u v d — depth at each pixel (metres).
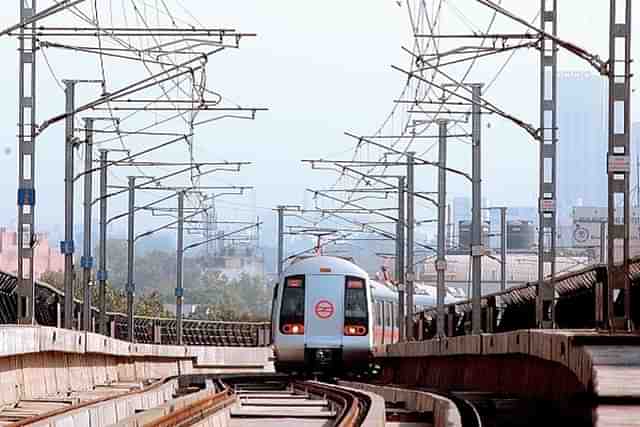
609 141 51.50
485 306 106.50
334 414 52.66
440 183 104.75
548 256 81.12
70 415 38.84
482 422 46.19
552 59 71.62
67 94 89.12
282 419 51.47
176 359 135.50
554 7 71.31
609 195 51.38
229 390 65.50
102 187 118.19
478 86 86.06
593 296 75.69
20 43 72.44
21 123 72.56
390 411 52.03
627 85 51.47
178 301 145.25
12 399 58.47
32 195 72.31
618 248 61.22
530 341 50.44
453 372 78.00
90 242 103.56
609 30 52.09
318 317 87.38
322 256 90.00
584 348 37.03
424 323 144.38
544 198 71.94
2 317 98.25
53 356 70.38
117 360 100.94
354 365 88.00
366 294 88.25
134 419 36.19
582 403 37.56
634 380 33.53
